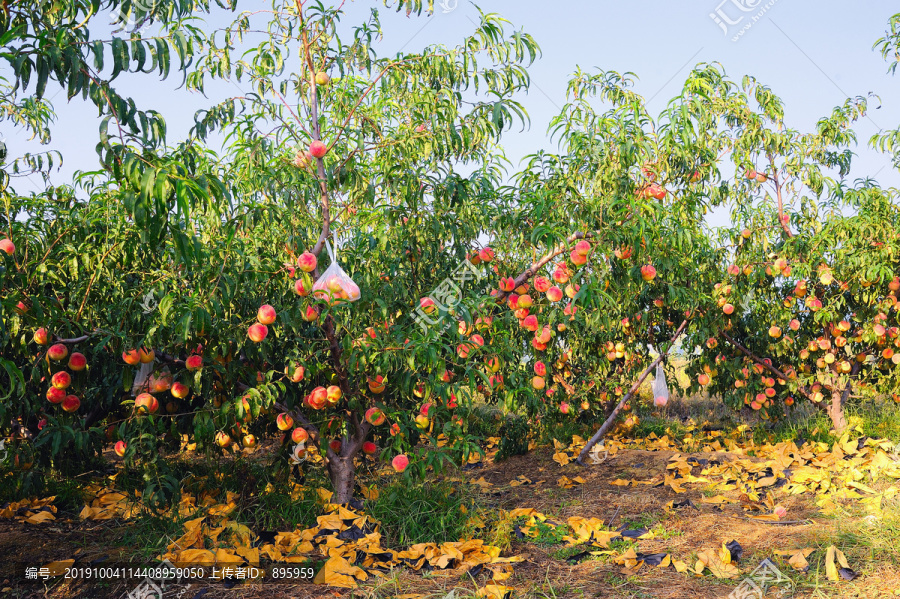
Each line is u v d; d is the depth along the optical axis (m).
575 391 6.25
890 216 5.62
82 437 3.21
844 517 3.59
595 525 3.65
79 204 3.45
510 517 3.81
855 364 6.34
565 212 3.83
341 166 3.36
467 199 3.79
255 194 3.57
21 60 2.03
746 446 6.06
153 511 3.36
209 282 3.11
